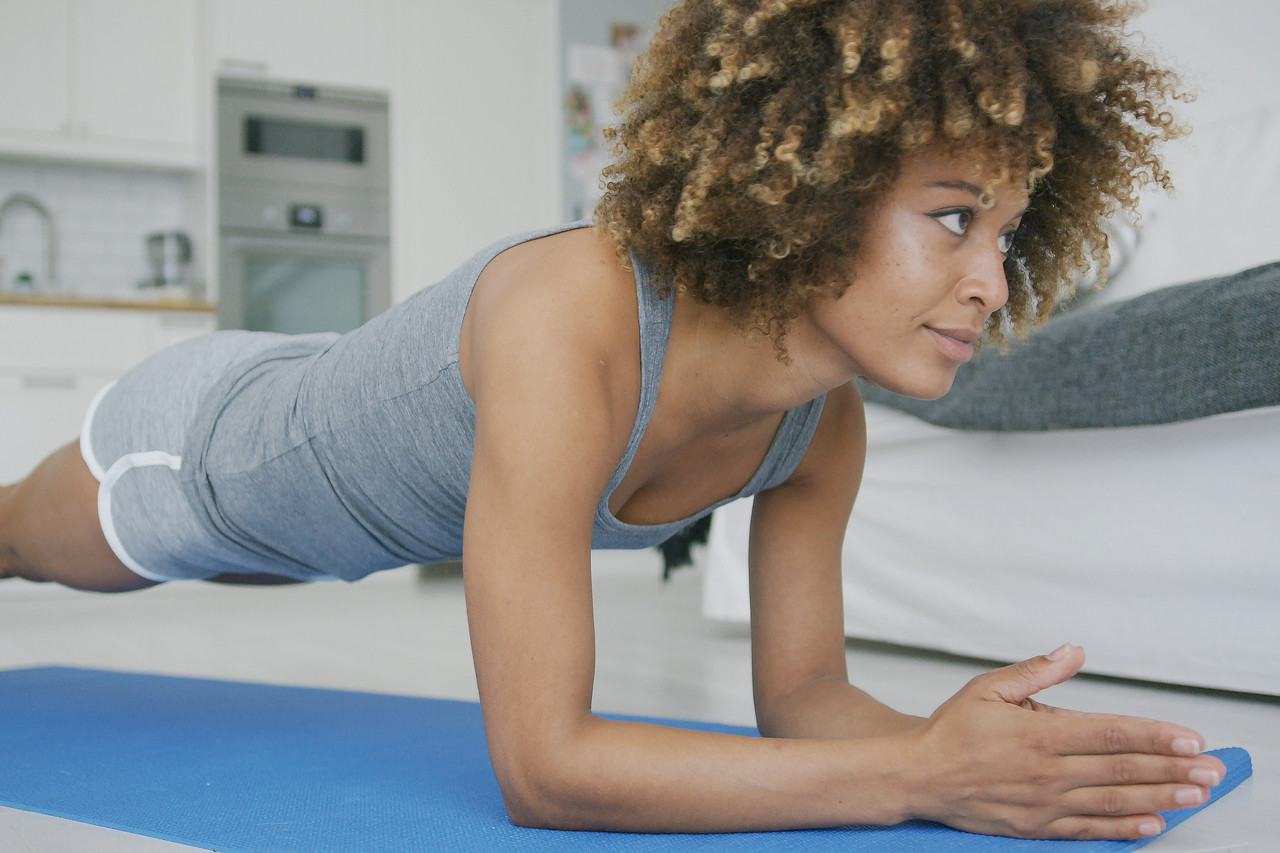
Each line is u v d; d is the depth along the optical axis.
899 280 0.82
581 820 0.85
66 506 1.46
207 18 4.56
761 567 1.14
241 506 1.27
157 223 4.89
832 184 0.80
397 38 4.81
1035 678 0.84
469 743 1.32
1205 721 1.54
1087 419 1.82
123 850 0.90
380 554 1.25
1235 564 1.72
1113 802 0.78
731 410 0.96
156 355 1.47
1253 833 0.91
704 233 0.85
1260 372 1.58
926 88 0.79
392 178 4.80
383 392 1.06
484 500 0.84
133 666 2.29
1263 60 2.99
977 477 2.13
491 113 4.96
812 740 0.86
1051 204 0.96
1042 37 0.82
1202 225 2.54
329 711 1.59
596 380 0.86
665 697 1.76
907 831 0.86
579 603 0.83
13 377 4.00
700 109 0.86
